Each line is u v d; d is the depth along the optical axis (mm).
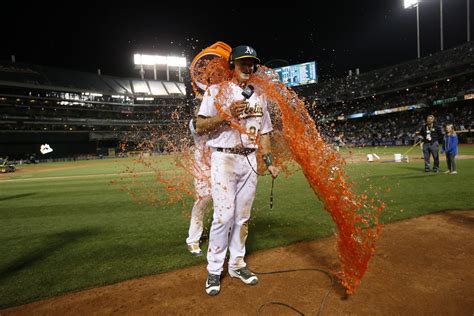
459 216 4480
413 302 2322
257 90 2762
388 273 2803
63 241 4266
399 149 26297
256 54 2646
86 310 2434
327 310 2268
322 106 50156
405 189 6746
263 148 2871
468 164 11211
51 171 21312
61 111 50688
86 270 3184
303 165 2574
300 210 5402
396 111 39812
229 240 2914
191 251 3539
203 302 2465
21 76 46781
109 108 55688
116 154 47500
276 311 2287
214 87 2645
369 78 48219
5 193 9922
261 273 2939
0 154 44125
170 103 59688
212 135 2742
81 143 51812
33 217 5984
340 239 2557
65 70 53781
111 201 7410
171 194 8047
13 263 3480
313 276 2822
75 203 7355
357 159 16422
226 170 2682
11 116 44750
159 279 2920
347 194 2531
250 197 2822
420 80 40062
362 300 2381
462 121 33375
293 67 47844
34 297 2658
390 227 4133
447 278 2662
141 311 2375
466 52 36625
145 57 62062
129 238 4270
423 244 3467
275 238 3902
